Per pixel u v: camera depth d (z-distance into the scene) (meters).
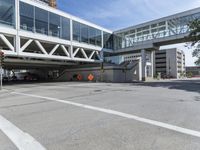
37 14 26.52
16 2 23.69
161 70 100.12
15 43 23.64
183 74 92.12
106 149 3.75
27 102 10.03
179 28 32.03
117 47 42.12
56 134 4.73
